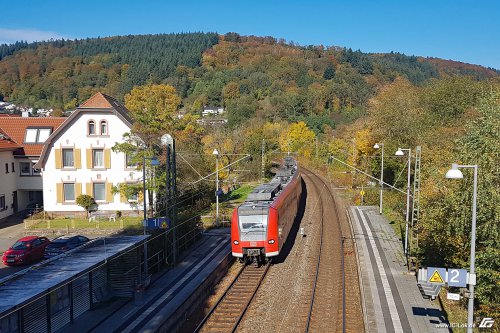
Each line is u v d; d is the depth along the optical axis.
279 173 35.84
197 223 28.72
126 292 18.00
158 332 14.86
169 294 18.17
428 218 20.33
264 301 18.23
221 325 15.80
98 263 15.47
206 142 51.22
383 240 28.16
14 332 12.73
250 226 22.25
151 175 31.16
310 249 26.52
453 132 34.50
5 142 38.50
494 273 14.63
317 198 44.38
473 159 16.61
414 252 23.30
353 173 49.16
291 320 16.31
